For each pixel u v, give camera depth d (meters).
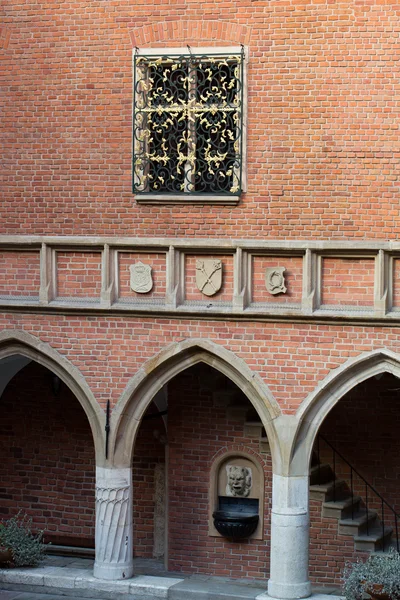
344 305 19.27
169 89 20.19
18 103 20.73
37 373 23.27
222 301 19.80
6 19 20.77
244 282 19.62
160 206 20.06
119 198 20.28
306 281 19.27
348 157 19.33
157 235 20.09
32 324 20.66
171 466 21.89
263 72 19.64
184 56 19.92
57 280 20.59
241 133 19.66
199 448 21.70
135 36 20.20
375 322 19.03
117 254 20.23
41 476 23.34
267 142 19.64
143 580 20.52
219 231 19.83
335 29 19.36
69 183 20.50
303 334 19.39
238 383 19.80
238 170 19.69
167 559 21.92
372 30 19.23
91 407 20.39
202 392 21.64
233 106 19.88
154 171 20.33
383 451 21.66
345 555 20.95
